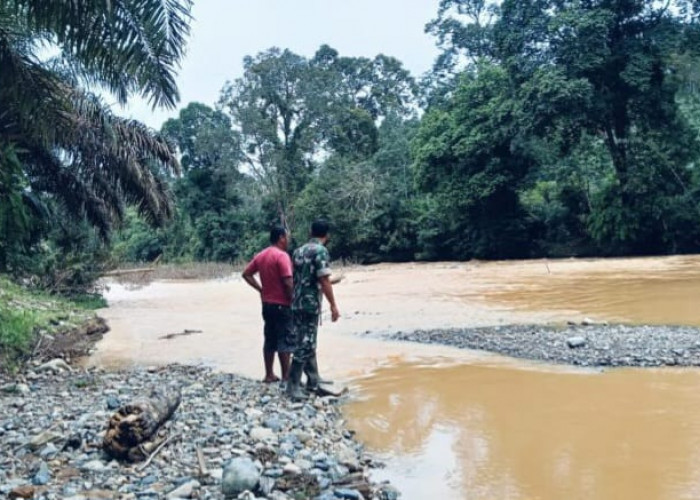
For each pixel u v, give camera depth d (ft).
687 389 19.61
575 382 21.09
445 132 111.45
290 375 20.63
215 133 151.64
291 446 15.05
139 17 22.02
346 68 181.88
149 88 23.00
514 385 21.03
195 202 156.46
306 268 20.75
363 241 125.80
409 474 13.67
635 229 96.32
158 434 15.29
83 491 12.25
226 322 41.68
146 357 29.60
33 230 52.95
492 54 153.07
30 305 39.45
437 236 119.85
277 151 151.94
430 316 38.78
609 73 96.32
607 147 106.63
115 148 51.60
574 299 44.62
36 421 17.44
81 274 55.72
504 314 38.32
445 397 19.94
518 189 110.93
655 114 96.84
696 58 94.84
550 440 15.48
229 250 149.07
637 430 15.90
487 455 14.66
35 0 21.79
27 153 49.98
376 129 163.22
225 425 16.70
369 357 26.76
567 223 109.09
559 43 94.79
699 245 95.09
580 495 12.19
